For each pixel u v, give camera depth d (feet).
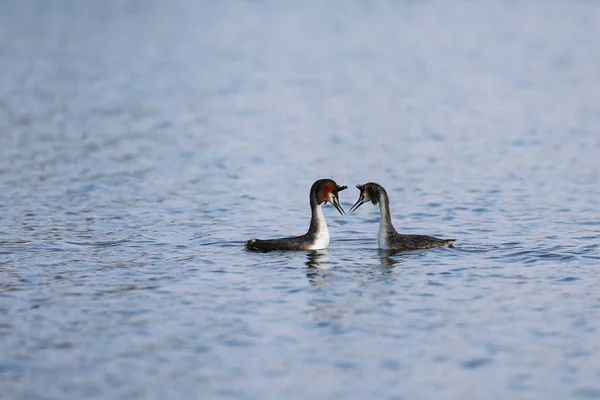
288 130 138.51
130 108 160.76
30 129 138.41
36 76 202.90
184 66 222.69
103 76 204.33
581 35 273.75
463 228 81.20
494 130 135.74
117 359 51.83
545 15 330.54
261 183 102.63
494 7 362.53
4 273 66.74
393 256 70.38
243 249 73.31
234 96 175.42
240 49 256.93
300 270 66.90
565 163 111.55
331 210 89.56
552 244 74.18
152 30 306.14
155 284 64.08
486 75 200.23
